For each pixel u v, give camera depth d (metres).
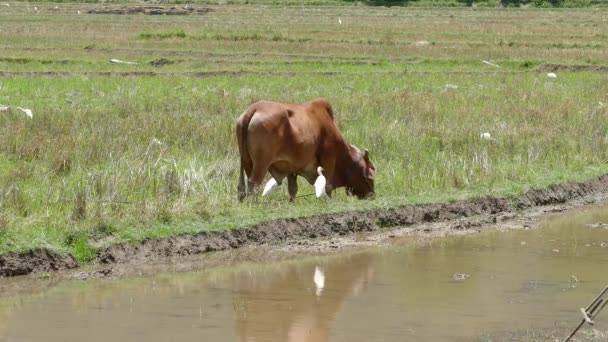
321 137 14.60
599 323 10.06
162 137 19.06
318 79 33.19
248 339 9.31
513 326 9.88
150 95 27.16
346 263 12.52
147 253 12.50
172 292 11.02
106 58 39.62
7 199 13.18
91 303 10.51
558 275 11.99
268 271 12.07
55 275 11.61
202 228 13.12
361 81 32.72
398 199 15.32
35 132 18.88
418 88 31.11
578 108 25.42
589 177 17.94
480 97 27.69
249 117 13.88
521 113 23.92
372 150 18.55
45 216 12.82
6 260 11.53
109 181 14.37
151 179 14.86
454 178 16.67
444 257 12.94
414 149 18.84
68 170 16.06
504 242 13.91
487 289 11.30
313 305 10.55
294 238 13.71
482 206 15.86
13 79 30.28
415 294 11.05
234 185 15.25
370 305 10.58
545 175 17.69
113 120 20.88
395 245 13.62
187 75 34.41
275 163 14.16
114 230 12.69
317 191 13.85
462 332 9.64
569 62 41.34
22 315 10.01
